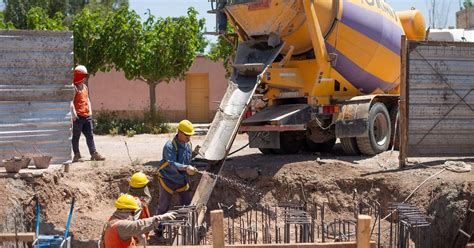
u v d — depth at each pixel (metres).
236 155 12.80
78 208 9.70
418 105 10.45
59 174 9.90
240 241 8.99
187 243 8.09
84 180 10.37
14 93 9.68
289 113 11.04
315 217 9.34
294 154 12.61
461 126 10.66
